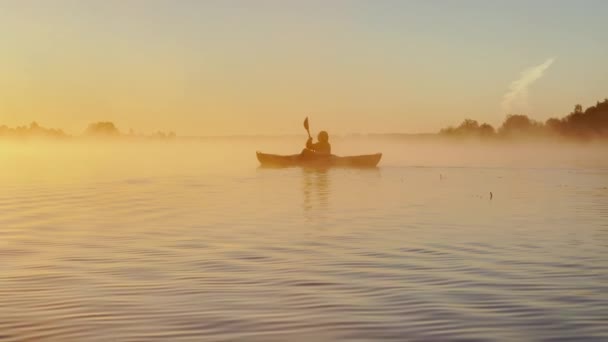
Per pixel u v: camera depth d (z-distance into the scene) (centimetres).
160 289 947
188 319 799
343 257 1177
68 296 908
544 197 2191
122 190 2520
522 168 3797
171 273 1050
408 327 769
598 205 1948
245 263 1127
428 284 973
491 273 1043
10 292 932
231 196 2275
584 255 1182
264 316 812
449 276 1024
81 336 738
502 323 782
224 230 1491
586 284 967
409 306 855
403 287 955
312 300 887
